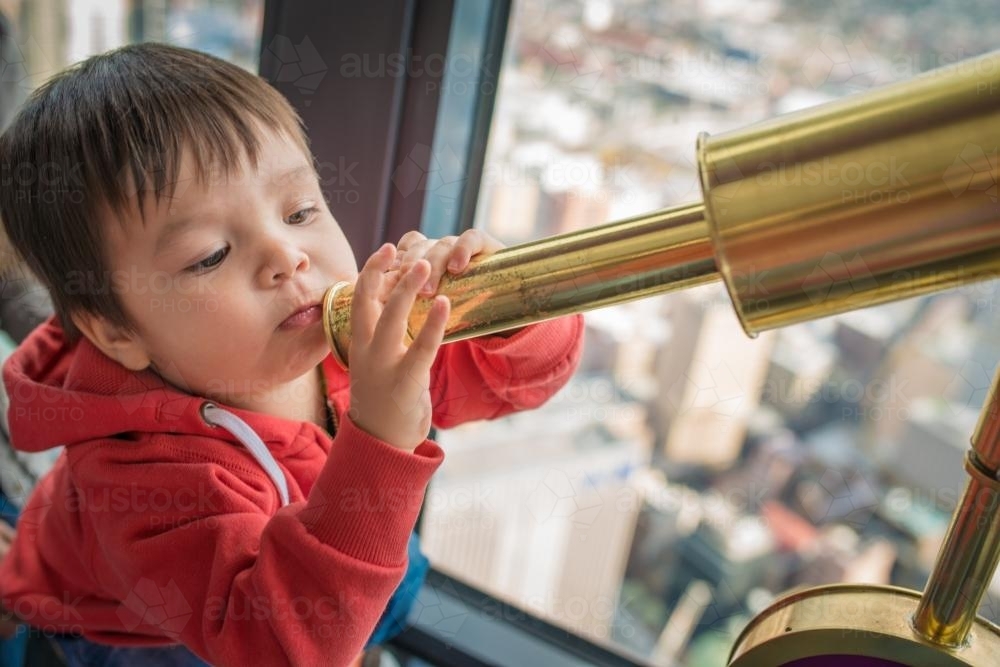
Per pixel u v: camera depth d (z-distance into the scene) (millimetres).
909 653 452
